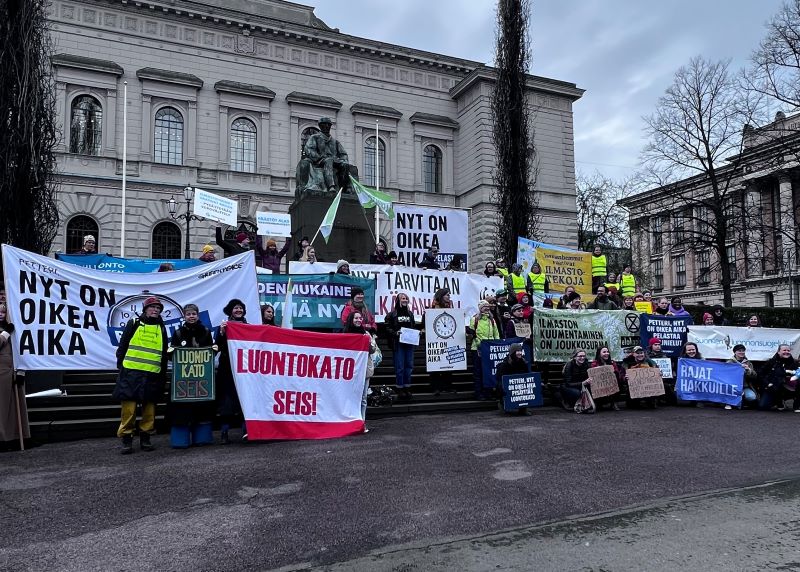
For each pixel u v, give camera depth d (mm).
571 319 12664
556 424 9312
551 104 40312
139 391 7328
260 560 4066
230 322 8195
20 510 5172
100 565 4012
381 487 5746
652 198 44469
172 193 31594
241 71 34938
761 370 11516
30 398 9219
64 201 29750
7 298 8242
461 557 4070
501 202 16344
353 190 16891
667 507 5102
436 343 11398
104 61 31078
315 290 12234
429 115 39281
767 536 4398
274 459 6938
